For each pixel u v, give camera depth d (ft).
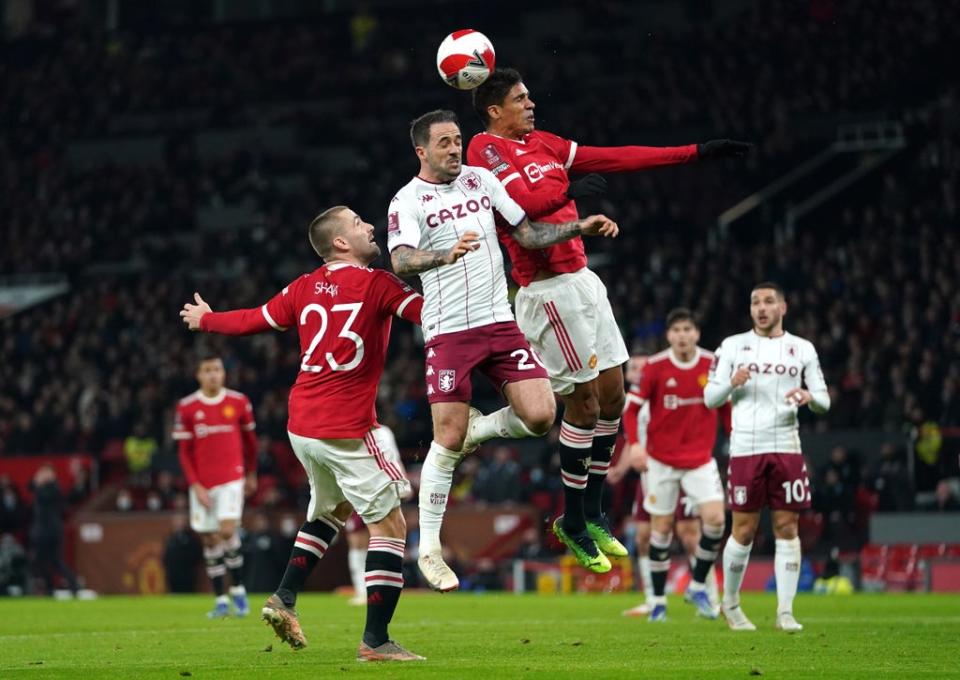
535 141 58.49
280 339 217.15
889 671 49.01
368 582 54.65
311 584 162.71
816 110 257.34
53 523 167.84
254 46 321.73
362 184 266.98
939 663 52.70
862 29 260.42
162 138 300.61
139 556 168.55
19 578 168.86
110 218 282.77
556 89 273.33
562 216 58.49
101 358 228.43
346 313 55.16
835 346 179.63
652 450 90.53
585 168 59.16
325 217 56.49
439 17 308.81
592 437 60.13
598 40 286.46
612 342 60.08
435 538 55.16
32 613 111.24
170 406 207.31
